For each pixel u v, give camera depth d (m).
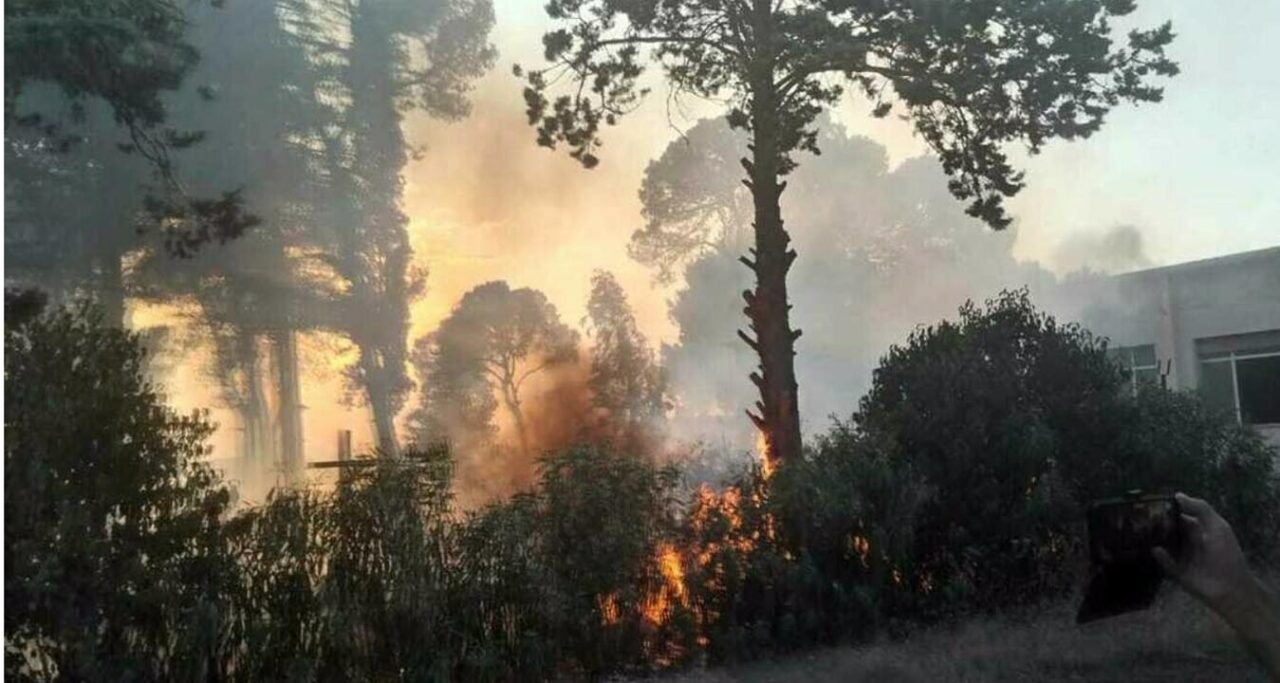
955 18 10.55
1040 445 8.15
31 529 5.10
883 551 7.26
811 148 11.93
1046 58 10.88
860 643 6.93
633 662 6.31
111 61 7.69
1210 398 10.51
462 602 5.85
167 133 10.98
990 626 7.17
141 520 5.45
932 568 7.84
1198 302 17.36
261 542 5.61
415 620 5.64
